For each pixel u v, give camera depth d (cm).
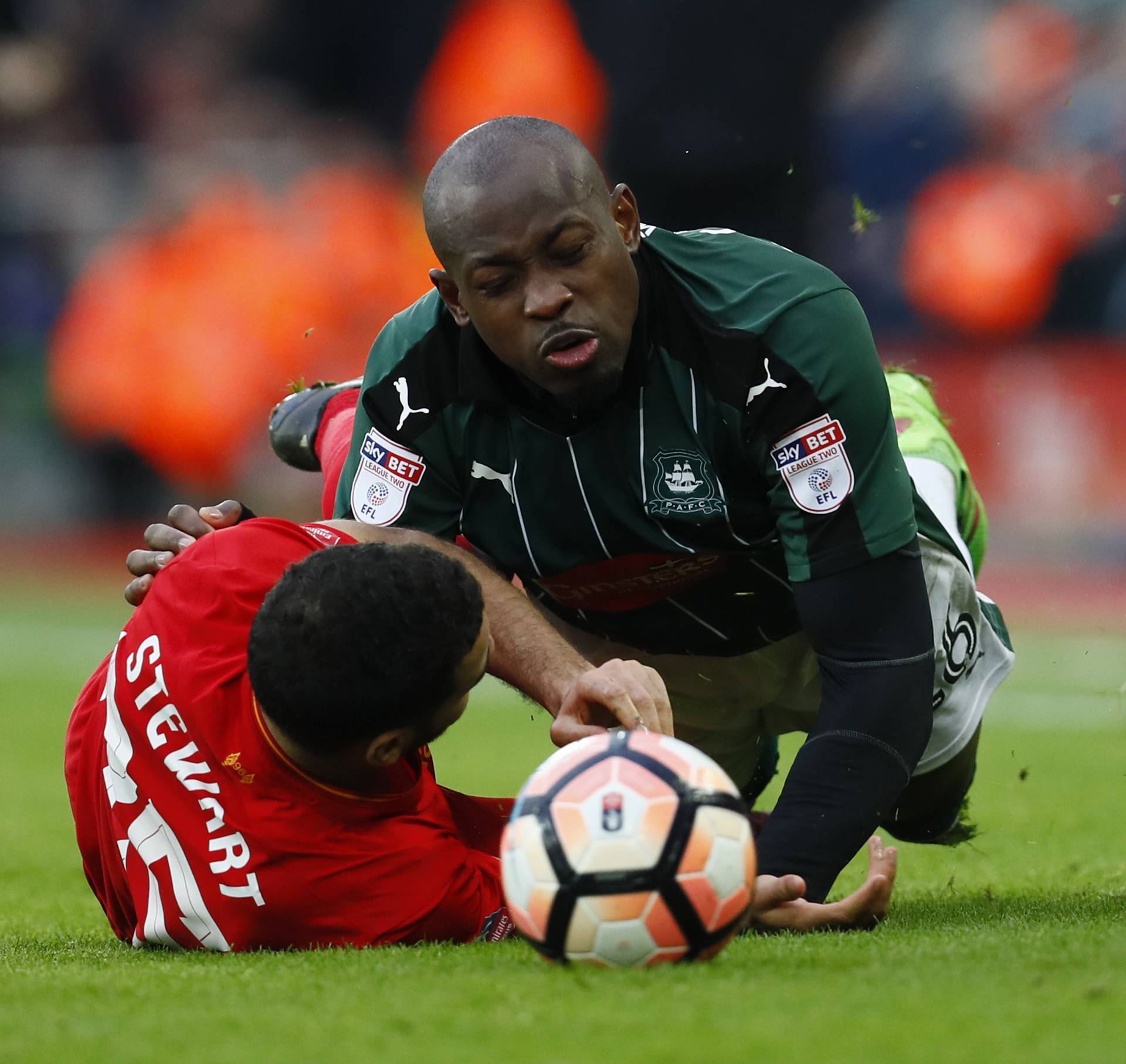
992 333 4588
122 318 5291
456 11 5344
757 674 1346
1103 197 4494
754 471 1109
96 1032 743
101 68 5656
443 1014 749
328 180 5278
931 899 1316
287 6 5597
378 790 1004
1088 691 3222
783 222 4909
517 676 1102
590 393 1042
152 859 1027
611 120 4938
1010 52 4722
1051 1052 657
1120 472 4325
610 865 817
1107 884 1385
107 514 5588
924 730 1080
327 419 1454
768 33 4766
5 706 3288
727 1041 677
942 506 1332
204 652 1028
